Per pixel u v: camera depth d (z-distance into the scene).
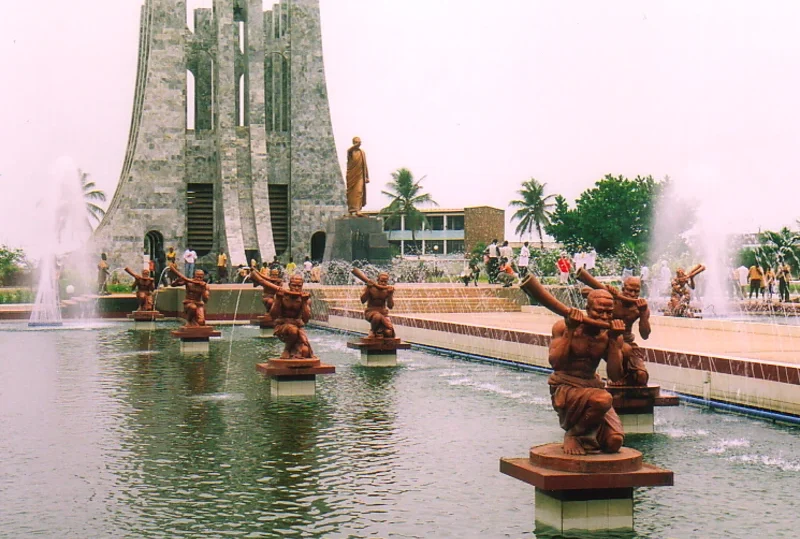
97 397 19.06
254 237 66.94
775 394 15.98
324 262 51.00
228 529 10.12
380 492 11.60
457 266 76.50
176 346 30.19
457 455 13.62
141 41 73.81
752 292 48.94
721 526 10.20
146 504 11.10
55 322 40.72
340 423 16.14
